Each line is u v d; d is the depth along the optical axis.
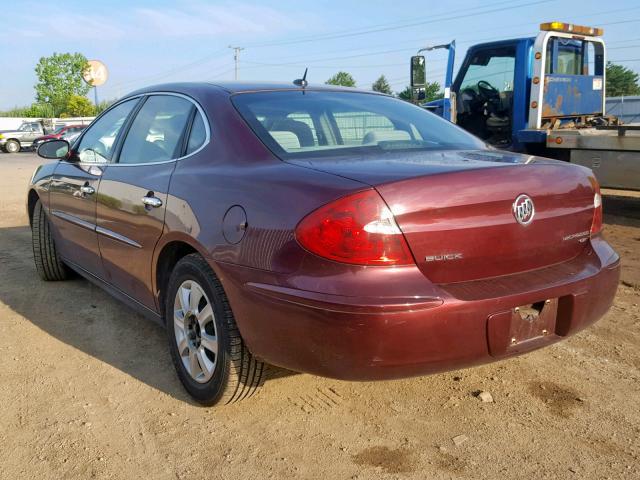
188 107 3.41
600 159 7.22
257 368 2.83
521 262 2.63
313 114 3.24
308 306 2.32
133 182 3.48
